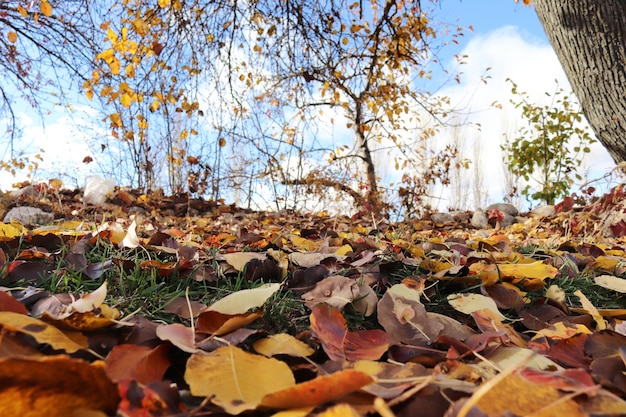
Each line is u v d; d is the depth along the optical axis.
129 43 3.82
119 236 1.56
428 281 1.30
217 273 1.25
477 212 5.90
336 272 1.31
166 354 0.68
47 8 4.16
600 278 1.39
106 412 0.47
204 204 6.01
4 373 0.40
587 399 0.51
